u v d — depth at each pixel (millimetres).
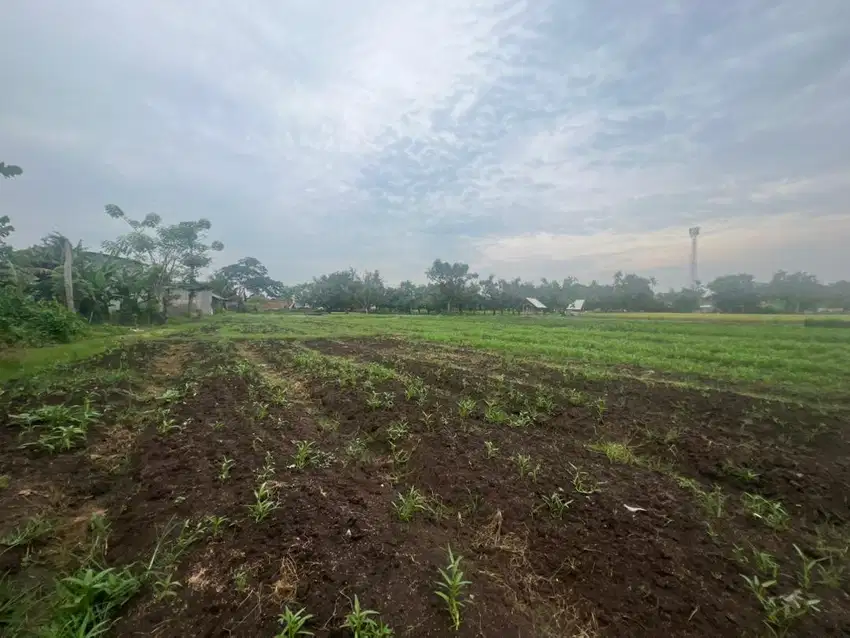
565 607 3137
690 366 12945
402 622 2818
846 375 11531
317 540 3607
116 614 2924
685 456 5977
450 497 4664
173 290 42375
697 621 2955
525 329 29719
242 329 28000
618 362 13992
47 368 10773
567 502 4383
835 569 3561
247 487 4543
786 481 5164
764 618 2998
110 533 3893
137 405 7984
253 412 7520
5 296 17375
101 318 28000
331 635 2693
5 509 4066
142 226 36875
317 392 9234
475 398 8984
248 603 2945
